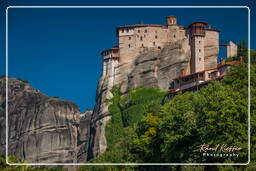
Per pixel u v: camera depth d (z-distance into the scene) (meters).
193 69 180.12
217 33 183.12
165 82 182.50
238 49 167.50
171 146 78.50
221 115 67.75
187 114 75.62
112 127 185.00
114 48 193.75
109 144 180.00
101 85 195.25
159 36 190.00
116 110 186.88
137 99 182.38
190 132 75.44
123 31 193.75
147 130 99.94
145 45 190.38
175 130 78.62
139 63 187.88
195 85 155.12
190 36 184.00
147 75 185.50
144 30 190.62
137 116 178.75
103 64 197.00
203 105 74.25
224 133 67.50
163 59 186.00
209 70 154.62
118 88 190.62
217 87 84.31
